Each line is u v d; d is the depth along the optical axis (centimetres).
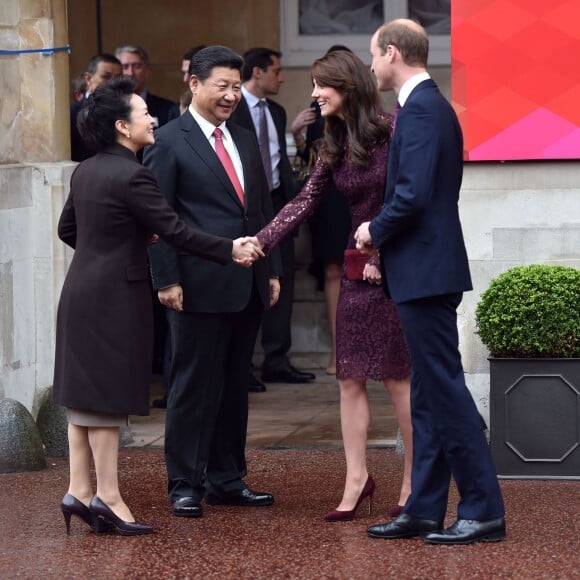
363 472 845
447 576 720
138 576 733
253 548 781
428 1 1540
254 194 878
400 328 834
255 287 868
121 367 802
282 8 1548
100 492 815
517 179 1019
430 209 759
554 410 934
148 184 803
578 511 848
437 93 770
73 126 1243
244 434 895
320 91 823
